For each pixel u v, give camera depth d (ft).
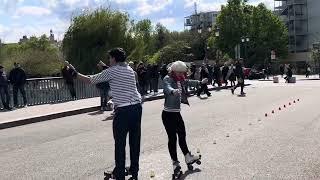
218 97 88.94
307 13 341.82
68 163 31.32
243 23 288.92
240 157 30.91
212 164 28.99
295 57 330.13
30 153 36.22
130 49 166.61
